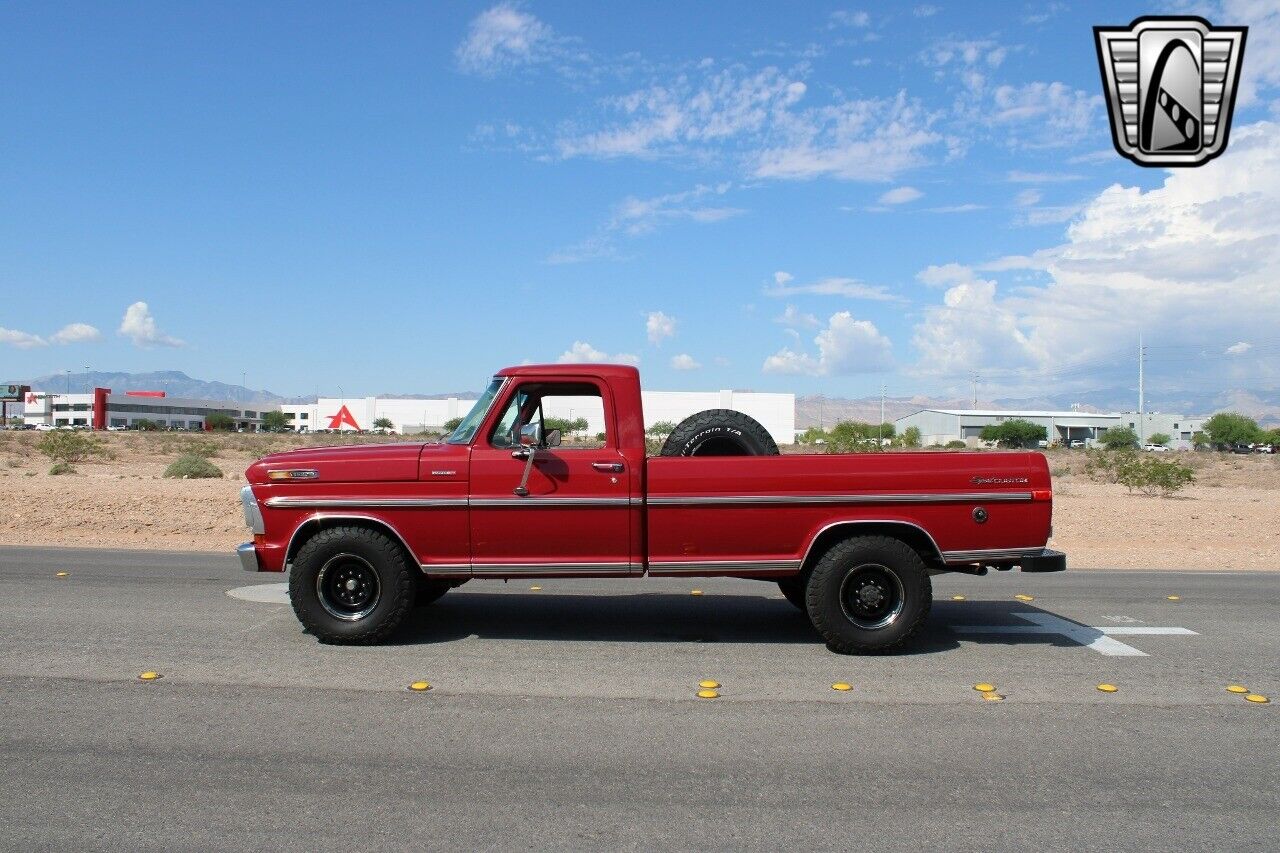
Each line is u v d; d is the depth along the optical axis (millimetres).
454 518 7238
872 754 5066
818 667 6840
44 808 4262
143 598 9211
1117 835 4094
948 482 7258
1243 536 17422
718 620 8461
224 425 141375
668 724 5523
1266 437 107688
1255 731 5500
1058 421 126938
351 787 4543
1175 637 7980
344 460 7305
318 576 7238
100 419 133500
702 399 87625
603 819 4207
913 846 3969
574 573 7266
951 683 6453
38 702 5809
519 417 7469
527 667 6738
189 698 5914
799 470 7230
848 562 7129
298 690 6109
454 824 4145
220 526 16359
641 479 7215
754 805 4379
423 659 6914
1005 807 4383
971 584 11062
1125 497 28531
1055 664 7016
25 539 14766
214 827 4086
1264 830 4156
